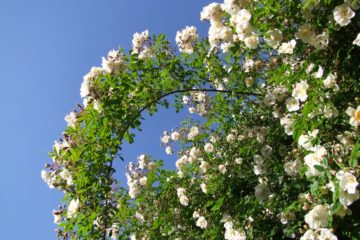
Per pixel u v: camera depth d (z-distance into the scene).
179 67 5.09
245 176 5.63
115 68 4.38
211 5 4.18
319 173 2.96
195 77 5.33
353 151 2.75
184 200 6.67
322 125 3.34
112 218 4.63
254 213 5.06
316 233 2.85
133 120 4.72
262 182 5.02
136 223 7.11
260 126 5.61
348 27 3.38
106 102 4.37
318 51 3.46
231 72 5.33
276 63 4.75
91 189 4.36
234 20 3.86
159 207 7.18
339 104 3.38
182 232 6.86
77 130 4.42
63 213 4.48
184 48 5.20
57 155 4.45
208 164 6.35
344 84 3.40
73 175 4.42
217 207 5.40
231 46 4.40
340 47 3.42
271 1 3.69
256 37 3.87
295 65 3.86
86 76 4.34
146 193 7.25
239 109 6.02
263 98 5.02
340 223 2.87
